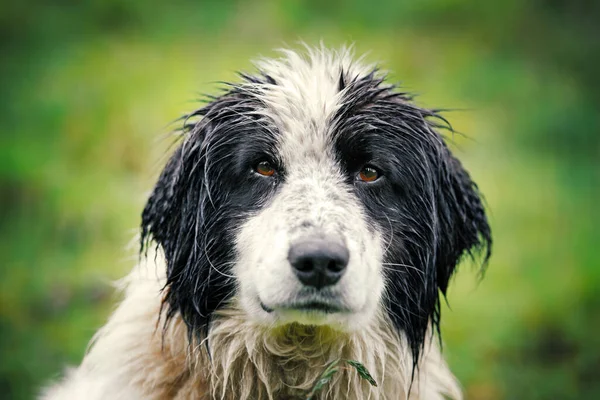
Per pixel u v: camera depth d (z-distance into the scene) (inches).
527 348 274.8
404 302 163.5
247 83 170.2
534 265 329.4
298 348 159.6
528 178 406.3
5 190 363.3
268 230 148.5
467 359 265.1
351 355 160.7
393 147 161.5
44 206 355.6
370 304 149.1
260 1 539.5
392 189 161.8
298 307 141.7
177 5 540.4
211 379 158.9
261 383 161.9
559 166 422.0
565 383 253.4
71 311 287.0
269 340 158.1
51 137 407.5
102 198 359.9
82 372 175.9
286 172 157.8
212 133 162.4
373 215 158.6
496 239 354.3
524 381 255.4
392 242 160.1
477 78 482.6
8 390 249.9
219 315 161.2
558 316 291.6
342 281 140.3
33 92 444.1
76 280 305.3
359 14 528.7
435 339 193.3
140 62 475.5
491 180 401.7
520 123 453.7
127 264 286.5
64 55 487.5
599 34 538.9
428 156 167.6
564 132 450.6
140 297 166.6
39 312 288.2
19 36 505.7
